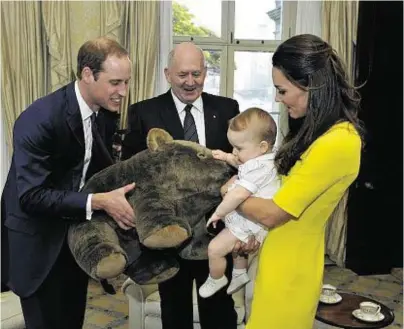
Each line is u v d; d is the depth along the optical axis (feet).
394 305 11.41
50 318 6.25
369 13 12.33
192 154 5.73
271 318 4.83
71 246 5.62
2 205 6.32
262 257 4.92
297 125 5.01
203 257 6.09
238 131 5.49
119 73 5.57
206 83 13.87
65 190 5.90
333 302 8.13
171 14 12.50
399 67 12.59
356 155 4.47
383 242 13.33
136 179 5.61
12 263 6.05
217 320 6.89
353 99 4.57
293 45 4.46
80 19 12.00
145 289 8.38
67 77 11.79
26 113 5.76
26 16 11.48
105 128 6.50
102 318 10.57
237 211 5.40
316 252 4.80
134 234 5.68
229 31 13.65
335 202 4.69
